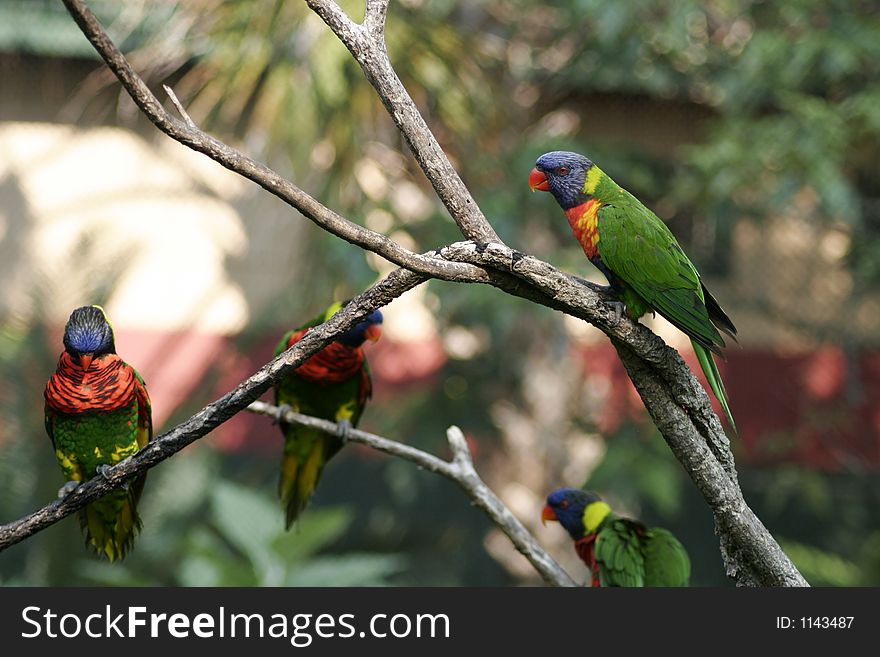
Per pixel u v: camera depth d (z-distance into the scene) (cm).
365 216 1076
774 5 1216
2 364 1005
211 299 1275
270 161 1053
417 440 1245
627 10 1096
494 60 1156
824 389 1335
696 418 337
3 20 1134
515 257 321
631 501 1238
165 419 1246
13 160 1225
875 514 1359
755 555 336
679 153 1255
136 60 1098
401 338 1301
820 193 1118
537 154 1133
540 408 1218
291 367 314
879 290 1339
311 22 997
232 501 788
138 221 1262
